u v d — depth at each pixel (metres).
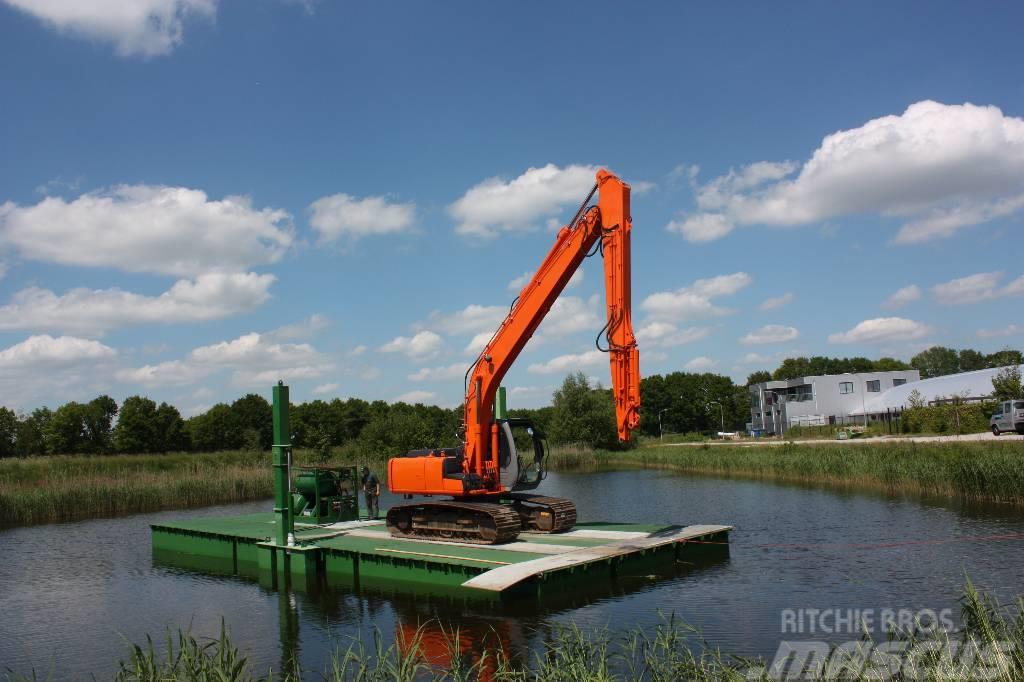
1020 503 23.11
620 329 15.66
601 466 58.06
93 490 33.62
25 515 31.12
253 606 14.55
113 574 18.72
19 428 83.94
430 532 18.19
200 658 8.89
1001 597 12.56
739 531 21.06
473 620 12.45
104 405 85.81
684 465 49.66
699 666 8.73
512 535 17.00
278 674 10.22
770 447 48.34
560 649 9.18
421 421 51.34
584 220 16.53
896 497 26.69
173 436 84.50
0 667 11.28
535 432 19.22
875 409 71.19
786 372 148.62
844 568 15.43
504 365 18.06
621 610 12.64
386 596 14.70
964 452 28.55
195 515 31.78
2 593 16.64
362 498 33.38
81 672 10.99
